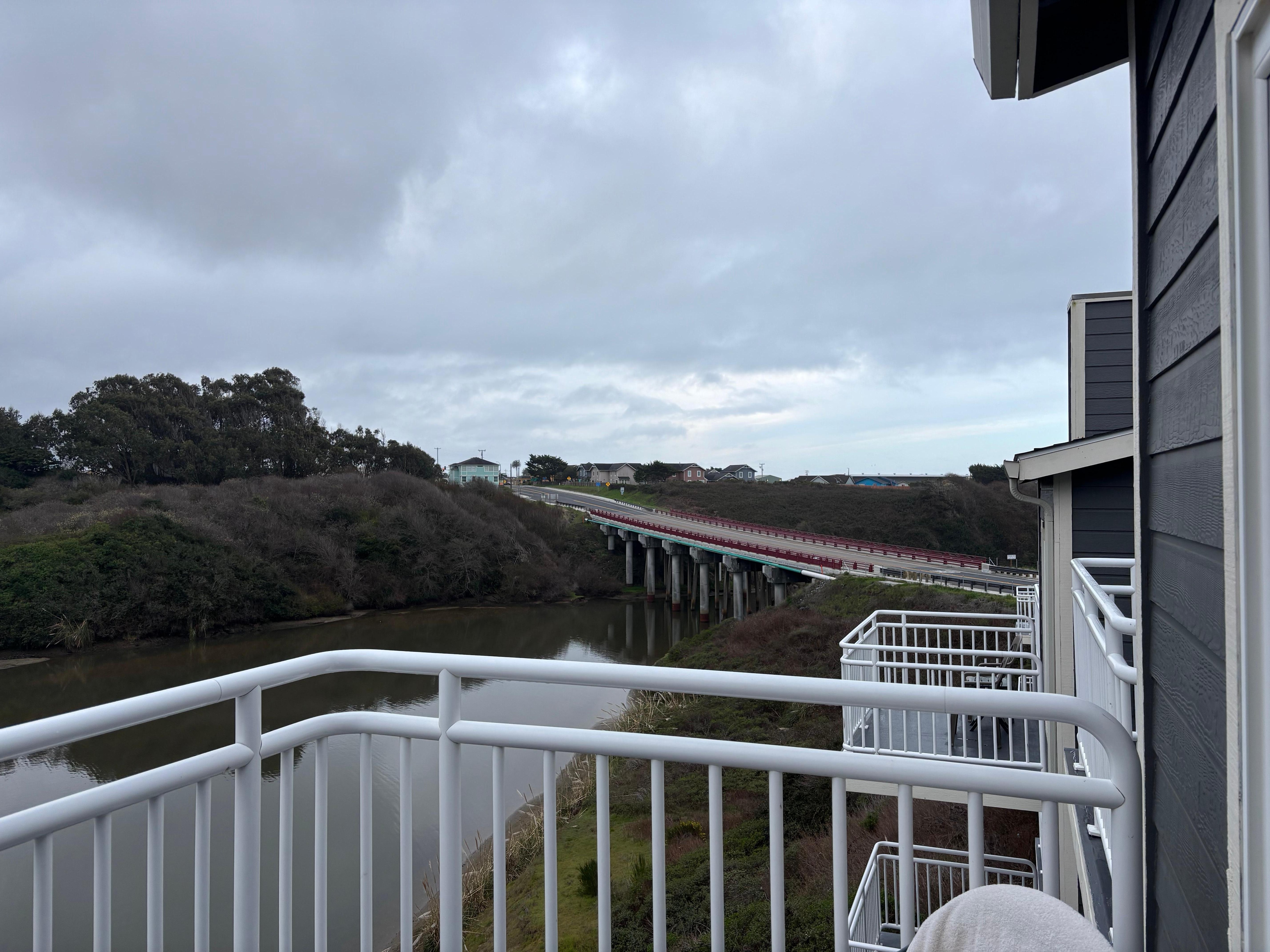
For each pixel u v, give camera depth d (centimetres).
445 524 4103
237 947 138
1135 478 156
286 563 3369
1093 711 112
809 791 836
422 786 934
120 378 5094
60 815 111
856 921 426
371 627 3241
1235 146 77
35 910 110
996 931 83
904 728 512
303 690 1775
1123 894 110
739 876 673
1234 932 79
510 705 1630
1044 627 619
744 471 10219
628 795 916
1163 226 131
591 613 3766
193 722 1442
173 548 2953
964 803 484
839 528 4666
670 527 4131
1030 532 4284
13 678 2250
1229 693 80
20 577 2562
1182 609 114
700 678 129
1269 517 72
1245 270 76
